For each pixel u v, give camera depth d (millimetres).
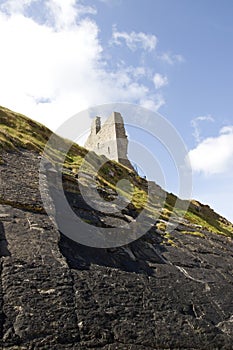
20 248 20469
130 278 23094
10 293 17188
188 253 33156
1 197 24672
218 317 23359
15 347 14797
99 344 16578
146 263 26969
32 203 25562
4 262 18969
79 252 23312
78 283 19750
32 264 19531
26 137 45125
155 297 22047
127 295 20891
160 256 29641
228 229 61156
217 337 20797
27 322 15969
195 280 27500
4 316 15914
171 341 18766
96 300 19094
